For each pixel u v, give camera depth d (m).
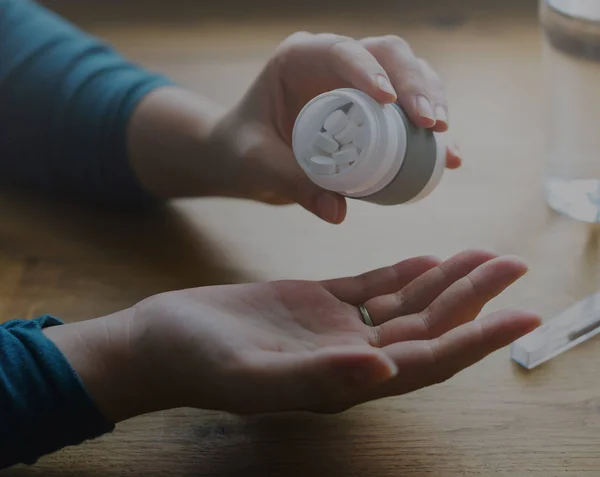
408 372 0.43
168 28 0.75
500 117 0.65
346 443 0.47
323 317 0.47
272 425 0.48
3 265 0.57
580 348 0.51
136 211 0.61
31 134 0.61
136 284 0.55
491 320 0.43
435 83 0.53
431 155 0.48
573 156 0.57
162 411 0.49
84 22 0.76
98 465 0.47
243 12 0.76
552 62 0.57
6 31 0.63
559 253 0.56
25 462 0.46
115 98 0.59
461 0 0.76
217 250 0.57
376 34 0.73
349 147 0.46
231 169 0.56
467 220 0.58
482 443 0.47
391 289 0.49
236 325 0.44
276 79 0.54
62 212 0.61
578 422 0.48
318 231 0.58
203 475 0.47
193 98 0.60
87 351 0.46
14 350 0.45
